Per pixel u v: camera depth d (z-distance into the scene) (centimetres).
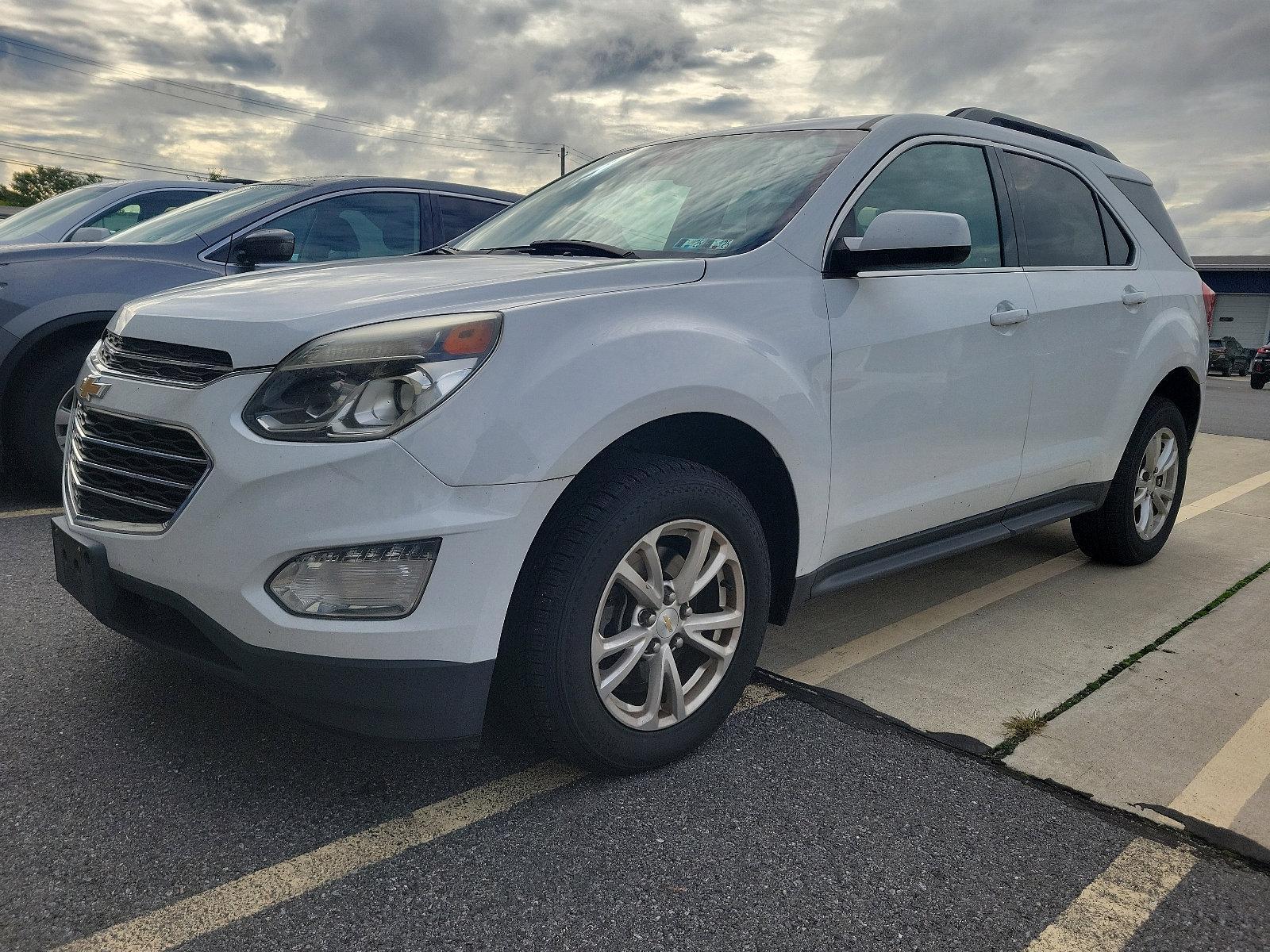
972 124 338
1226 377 3316
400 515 193
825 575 280
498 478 198
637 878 198
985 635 340
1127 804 232
